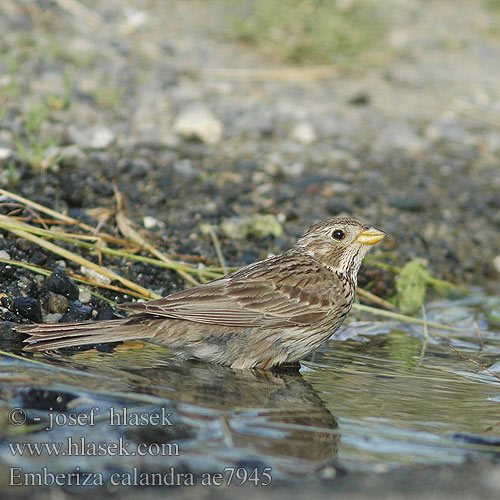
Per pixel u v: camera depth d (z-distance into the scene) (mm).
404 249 13844
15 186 12320
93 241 11109
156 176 14195
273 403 7629
